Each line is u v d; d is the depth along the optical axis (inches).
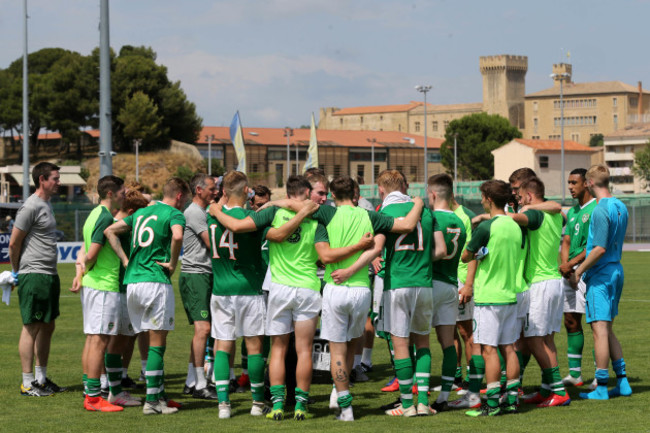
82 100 4997.5
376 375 453.1
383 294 347.3
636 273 1189.1
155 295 349.4
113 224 360.8
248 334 344.8
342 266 336.8
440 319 355.6
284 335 340.8
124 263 358.3
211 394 390.0
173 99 5078.7
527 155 4904.0
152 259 353.4
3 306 816.9
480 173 5826.8
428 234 343.0
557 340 563.5
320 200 377.4
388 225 337.1
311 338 339.6
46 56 5890.8
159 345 353.7
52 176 398.6
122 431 315.3
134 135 4886.8
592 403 363.3
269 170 5925.2
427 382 345.1
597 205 373.4
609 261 374.0
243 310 341.7
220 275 345.1
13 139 5457.7
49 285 396.5
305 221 336.2
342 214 335.6
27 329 396.5
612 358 381.1
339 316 334.6
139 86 5019.7
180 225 352.2
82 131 5132.9
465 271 404.5
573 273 397.1
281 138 6082.7
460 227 354.6
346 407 334.0
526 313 357.1
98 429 319.6
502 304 339.6
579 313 409.4
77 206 1669.5
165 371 467.8
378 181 366.3
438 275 354.3
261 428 317.7
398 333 341.7
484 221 342.0
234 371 445.7
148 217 355.9
